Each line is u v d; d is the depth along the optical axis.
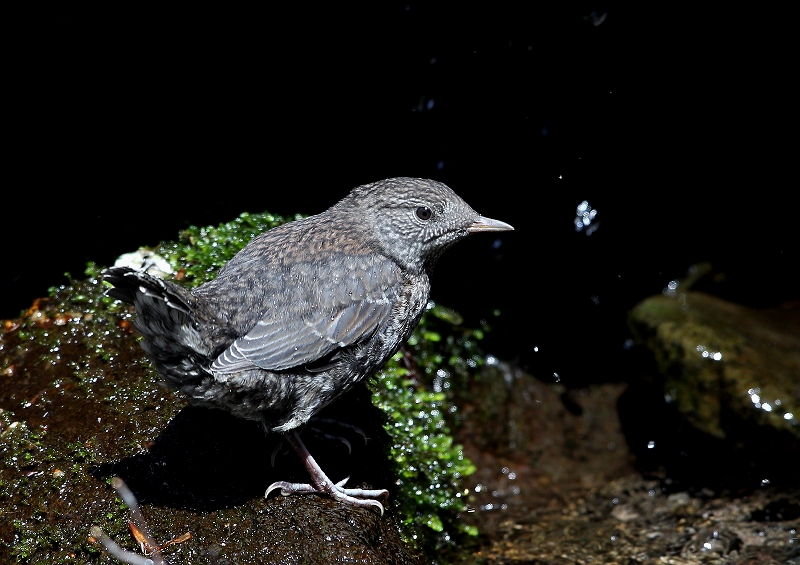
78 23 9.27
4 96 9.40
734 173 12.88
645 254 13.13
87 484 7.11
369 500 7.38
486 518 10.71
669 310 11.77
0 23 8.79
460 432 11.61
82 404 7.89
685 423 11.05
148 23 9.80
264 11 10.32
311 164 11.78
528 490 11.39
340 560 6.66
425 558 8.38
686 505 10.52
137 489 7.08
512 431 12.02
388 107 11.67
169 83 10.59
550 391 12.55
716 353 10.88
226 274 7.04
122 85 10.23
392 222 7.66
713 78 11.87
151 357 6.32
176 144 11.05
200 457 7.41
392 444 8.97
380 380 9.74
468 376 12.02
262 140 11.59
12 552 6.73
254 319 6.78
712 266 13.24
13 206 9.93
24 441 7.48
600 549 9.72
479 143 11.91
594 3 10.50
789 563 9.12
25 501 7.03
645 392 11.73
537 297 12.89
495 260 12.64
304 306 6.96
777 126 12.37
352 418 8.59
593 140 12.03
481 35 10.88
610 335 13.10
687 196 13.03
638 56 11.40
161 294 5.77
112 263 9.76
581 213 12.61
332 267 7.21
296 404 7.03
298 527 6.89
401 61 11.22
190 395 6.52
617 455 12.12
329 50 11.03
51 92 9.71
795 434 10.08
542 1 10.55
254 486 7.27
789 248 13.16
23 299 9.30
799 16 11.03
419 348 11.48
